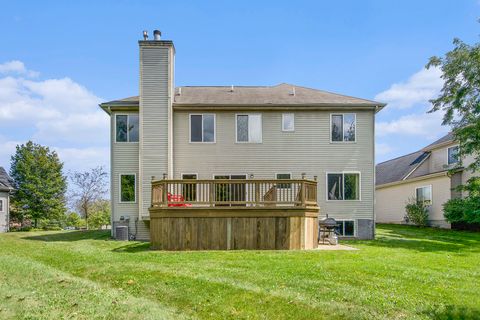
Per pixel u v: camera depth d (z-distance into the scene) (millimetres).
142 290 6227
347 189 15500
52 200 28766
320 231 13750
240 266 7895
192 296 5781
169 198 11484
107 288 6348
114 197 15141
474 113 15086
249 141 15516
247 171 15430
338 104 15414
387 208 25375
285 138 15570
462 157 17172
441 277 6965
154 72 15109
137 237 14977
